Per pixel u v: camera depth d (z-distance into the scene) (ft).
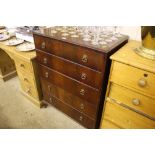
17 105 6.15
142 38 2.98
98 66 3.30
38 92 5.68
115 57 2.97
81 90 4.02
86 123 4.65
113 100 3.57
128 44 3.67
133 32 4.17
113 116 3.81
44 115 5.68
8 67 7.57
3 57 7.11
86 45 3.29
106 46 3.30
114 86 3.40
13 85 7.38
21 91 6.56
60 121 5.42
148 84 2.80
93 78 3.55
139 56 3.01
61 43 3.75
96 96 3.77
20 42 5.97
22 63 5.30
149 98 2.97
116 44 3.47
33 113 5.77
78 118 4.82
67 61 3.89
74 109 4.75
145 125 3.29
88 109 4.25
